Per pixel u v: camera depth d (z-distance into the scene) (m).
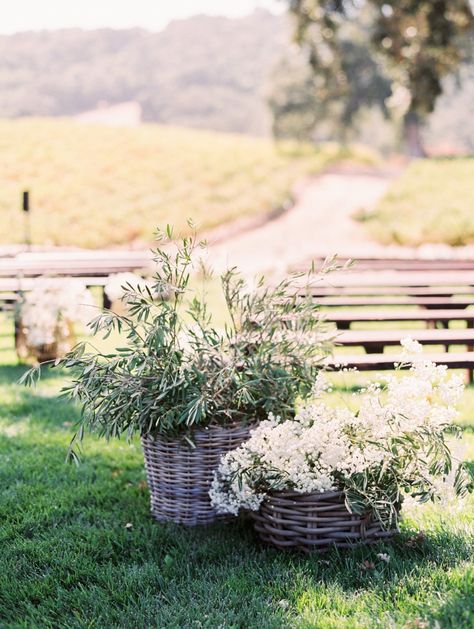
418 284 8.74
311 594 3.18
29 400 6.79
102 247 24.17
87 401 3.88
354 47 54.56
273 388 4.02
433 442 3.53
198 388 3.85
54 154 33.06
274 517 3.59
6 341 9.93
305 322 4.16
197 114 136.75
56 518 4.15
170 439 3.92
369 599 3.12
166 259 3.94
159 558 3.63
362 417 3.67
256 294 4.15
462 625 2.80
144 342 3.85
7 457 5.21
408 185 30.81
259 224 28.25
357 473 3.46
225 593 3.24
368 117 64.44
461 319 7.27
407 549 3.59
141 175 31.94
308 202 31.16
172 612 3.10
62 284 8.24
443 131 101.06
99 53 144.38
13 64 141.12
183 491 3.99
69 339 8.30
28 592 3.32
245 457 3.64
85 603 3.22
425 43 24.48
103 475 4.89
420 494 3.47
